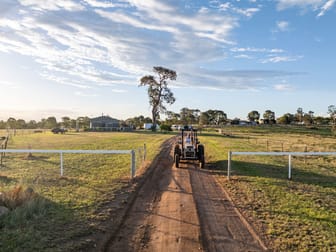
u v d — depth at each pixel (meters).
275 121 129.00
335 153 12.38
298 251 5.57
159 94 74.00
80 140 35.75
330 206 8.45
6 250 5.38
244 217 7.44
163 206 8.38
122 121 92.75
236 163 16.27
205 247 5.74
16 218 6.81
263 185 10.98
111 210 7.84
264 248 5.70
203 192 9.99
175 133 57.44
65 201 8.48
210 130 70.94
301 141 37.03
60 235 6.12
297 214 7.67
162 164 16.20
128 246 5.77
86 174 12.85
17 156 19.31
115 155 19.72
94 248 5.62
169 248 5.70
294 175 12.97
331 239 6.08
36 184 10.69
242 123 124.75
